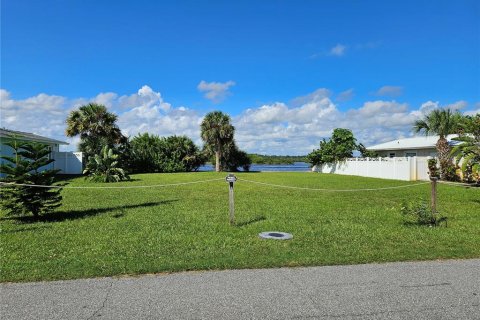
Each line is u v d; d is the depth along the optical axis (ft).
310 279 16.90
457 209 39.45
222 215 34.96
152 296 14.92
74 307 13.89
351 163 114.73
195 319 12.98
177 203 43.24
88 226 29.68
